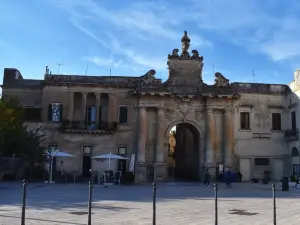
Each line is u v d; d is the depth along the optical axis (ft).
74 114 149.69
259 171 151.53
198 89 150.71
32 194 78.38
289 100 154.10
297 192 96.37
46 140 146.51
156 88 147.84
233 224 43.68
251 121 153.89
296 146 146.20
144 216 48.78
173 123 150.20
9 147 124.26
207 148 147.33
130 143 148.46
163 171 144.25
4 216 46.52
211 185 121.29
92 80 151.23
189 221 45.27
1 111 117.91
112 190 94.32
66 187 100.94
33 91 154.71
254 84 156.35
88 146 147.74
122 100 150.71
